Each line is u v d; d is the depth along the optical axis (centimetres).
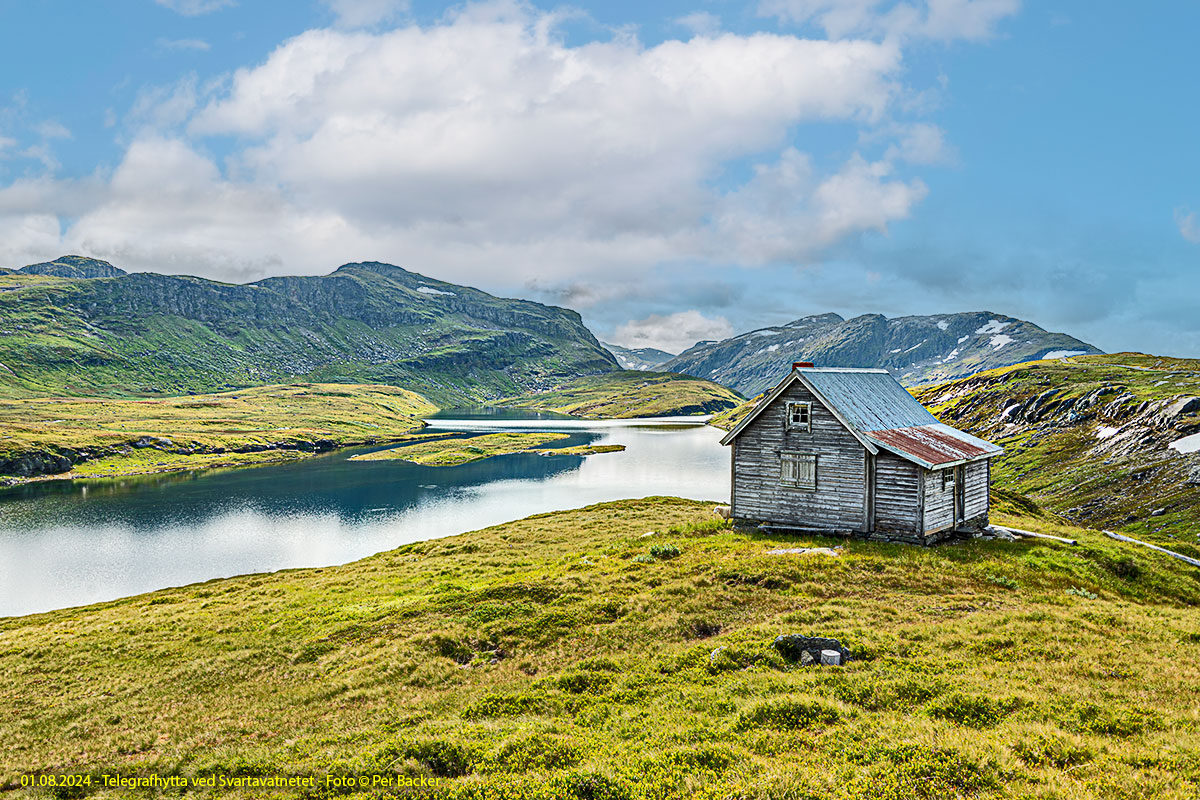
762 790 1386
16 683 3097
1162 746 1476
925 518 4006
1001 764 1418
